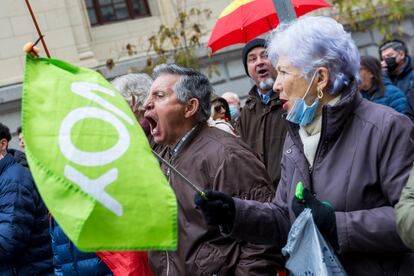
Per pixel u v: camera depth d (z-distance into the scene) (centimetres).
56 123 251
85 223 238
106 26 1237
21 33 1161
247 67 511
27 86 257
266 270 340
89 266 440
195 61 1180
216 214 300
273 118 498
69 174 243
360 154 292
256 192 345
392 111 296
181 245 350
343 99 294
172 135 367
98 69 1181
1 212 510
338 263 285
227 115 548
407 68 729
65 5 1185
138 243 244
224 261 343
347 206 292
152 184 249
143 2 1271
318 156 300
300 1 540
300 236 287
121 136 253
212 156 351
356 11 1284
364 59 658
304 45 301
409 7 1255
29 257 528
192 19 1238
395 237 284
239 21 560
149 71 1161
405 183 284
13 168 520
